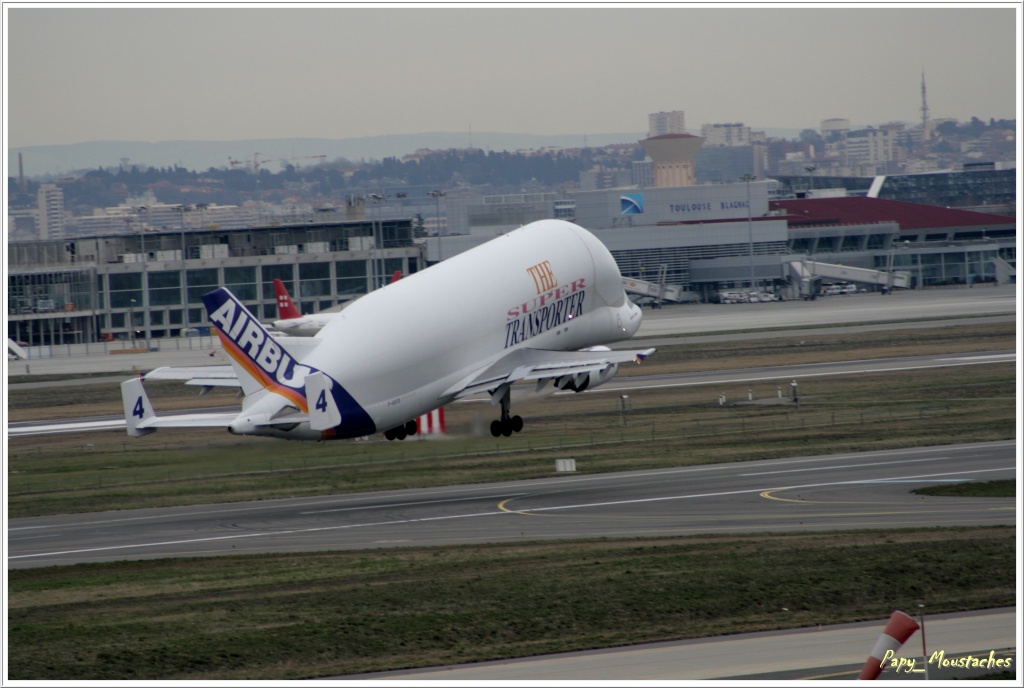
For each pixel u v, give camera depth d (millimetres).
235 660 158000
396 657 158375
